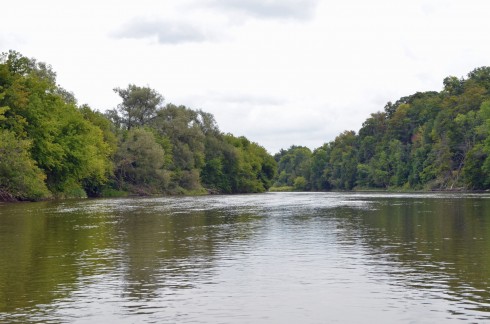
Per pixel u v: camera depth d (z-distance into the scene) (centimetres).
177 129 12094
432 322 1078
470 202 5934
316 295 1310
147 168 10562
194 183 12431
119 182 10494
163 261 1827
